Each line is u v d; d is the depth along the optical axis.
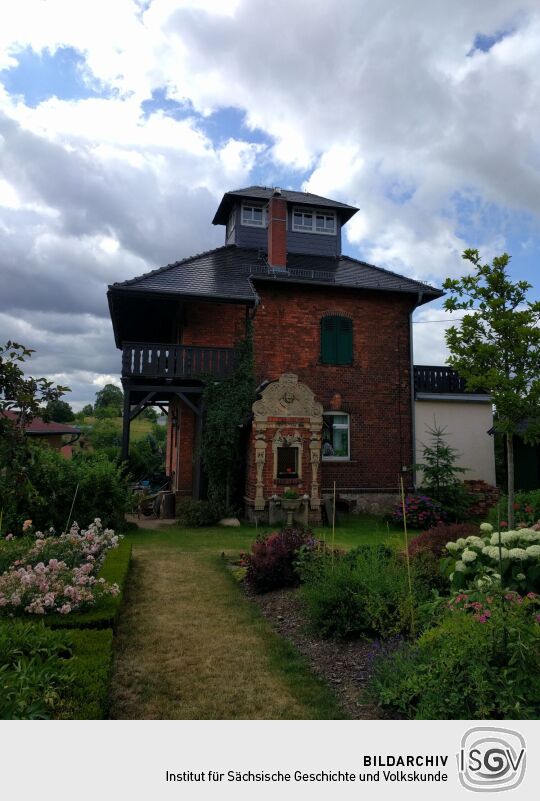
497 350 7.02
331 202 19.23
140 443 27.19
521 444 16.11
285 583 7.03
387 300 16.53
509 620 3.41
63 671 3.62
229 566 8.51
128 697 4.09
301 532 7.91
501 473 16.77
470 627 3.43
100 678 3.67
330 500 13.44
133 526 11.87
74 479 10.11
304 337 15.77
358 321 16.23
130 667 4.65
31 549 6.38
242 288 14.94
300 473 13.12
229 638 5.40
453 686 3.26
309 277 16.38
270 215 17.00
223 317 15.42
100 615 5.11
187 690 4.23
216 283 15.03
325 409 15.69
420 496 13.91
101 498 10.55
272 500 12.73
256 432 12.91
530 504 8.30
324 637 5.36
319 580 5.93
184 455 15.90
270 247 16.81
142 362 13.93
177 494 15.69
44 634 4.07
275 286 15.77
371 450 15.88
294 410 13.20
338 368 15.91
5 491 3.94
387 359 16.31
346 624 5.20
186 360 14.25
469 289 7.29
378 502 15.66
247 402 14.05
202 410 14.05
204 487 14.06
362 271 17.64
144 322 18.41
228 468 13.47
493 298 7.04
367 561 6.07
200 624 5.81
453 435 16.67
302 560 6.85
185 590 7.14
